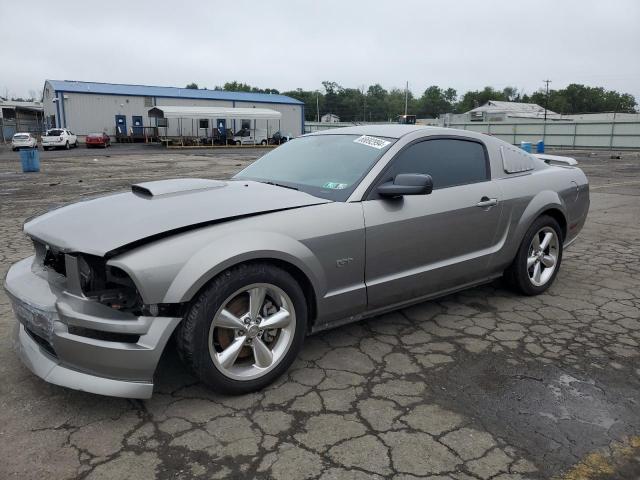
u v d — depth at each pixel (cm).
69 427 260
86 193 1207
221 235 275
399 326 392
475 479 227
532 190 439
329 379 311
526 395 296
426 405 284
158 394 292
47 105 5109
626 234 741
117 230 268
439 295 394
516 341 368
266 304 297
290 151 420
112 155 3117
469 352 350
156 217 279
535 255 457
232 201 307
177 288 256
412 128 397
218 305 271
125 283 263
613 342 368
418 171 370
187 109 4353
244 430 259
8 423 263
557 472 232
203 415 272
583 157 2872
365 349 352
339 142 398
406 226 348
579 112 12550
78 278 259
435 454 243
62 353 261
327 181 354
